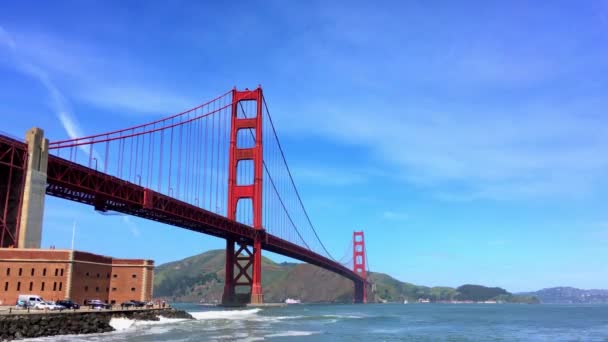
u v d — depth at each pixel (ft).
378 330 255.91
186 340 170.30
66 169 236.02
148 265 272.51
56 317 166.81
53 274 203.92
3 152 209.67
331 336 211.20
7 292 201.05
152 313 244.83
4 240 209.26
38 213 216.95
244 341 172.96
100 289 236.22
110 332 186.60
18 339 148.25
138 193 277.85
